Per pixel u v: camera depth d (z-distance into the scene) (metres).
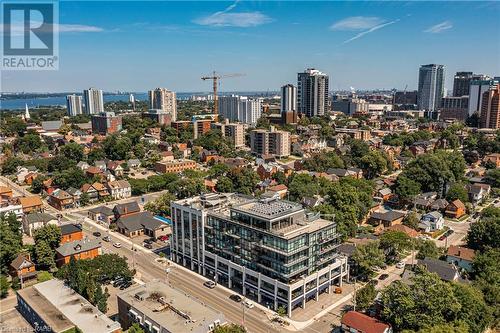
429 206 199.62
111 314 107.88
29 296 106.38
